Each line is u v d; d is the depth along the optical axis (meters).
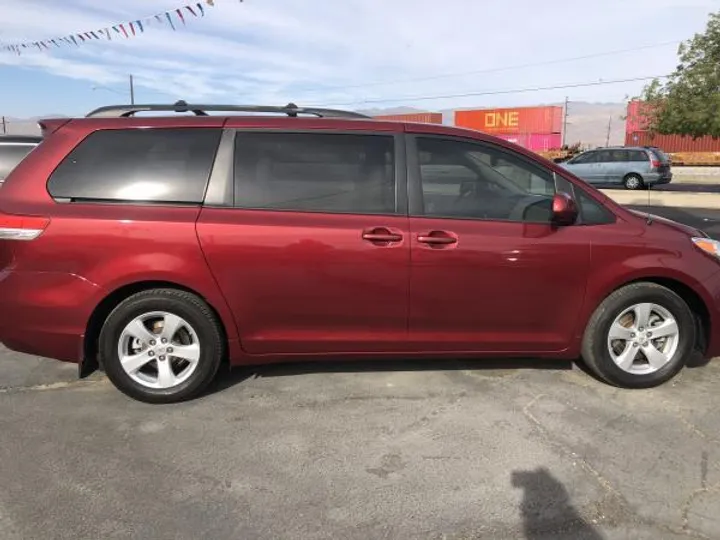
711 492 2.83
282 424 3.48
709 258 3.91
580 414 3.59
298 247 3.54
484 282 3.67
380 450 3.20
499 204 3.75
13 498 2.77
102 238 3.47
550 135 42.53
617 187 21.94
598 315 3.82
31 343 3.58
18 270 3.49
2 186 3.59
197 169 3.62
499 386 3.97
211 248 3.50
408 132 3.74
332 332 3.71
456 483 2.90
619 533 2.56
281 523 2.62
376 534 2.55
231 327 3.63
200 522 2.62
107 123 3.67
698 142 38.91
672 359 3.93
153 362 3.71
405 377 4.11
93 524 2.60
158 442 3.28
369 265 3.58
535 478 2.94
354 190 3.66
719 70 27.92
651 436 3.34
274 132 3.68
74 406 3.71
